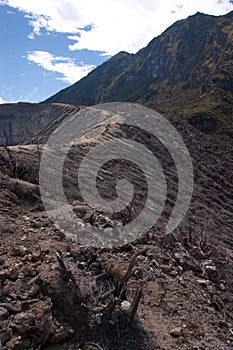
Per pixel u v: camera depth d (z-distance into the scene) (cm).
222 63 14762
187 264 1027
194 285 937
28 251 785
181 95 14600
